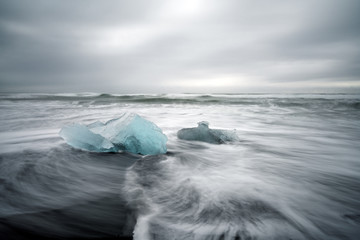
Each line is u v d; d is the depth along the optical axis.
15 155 2.89
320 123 7.37
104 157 3.02
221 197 1.91
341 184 2.32
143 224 1.48
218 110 11.79
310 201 1.89
